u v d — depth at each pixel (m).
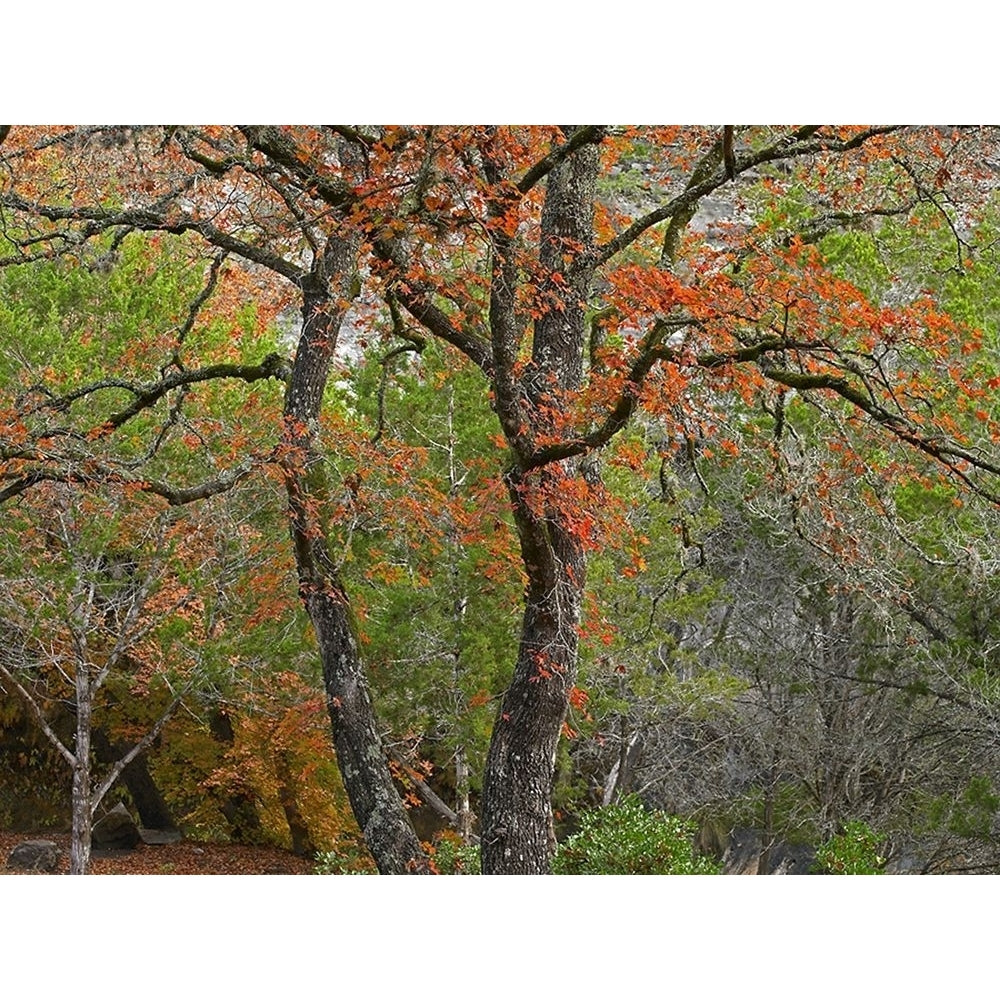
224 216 12.65
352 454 12.91
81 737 18.80
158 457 17.02
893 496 15.61
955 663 17.14
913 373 9.66
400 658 17.39
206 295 13.11
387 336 13.15
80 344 18.64
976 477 11.91
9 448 11.26
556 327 10.92
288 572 16.56
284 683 19.36
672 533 19.08
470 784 17.94
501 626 17.50
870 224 13.38
